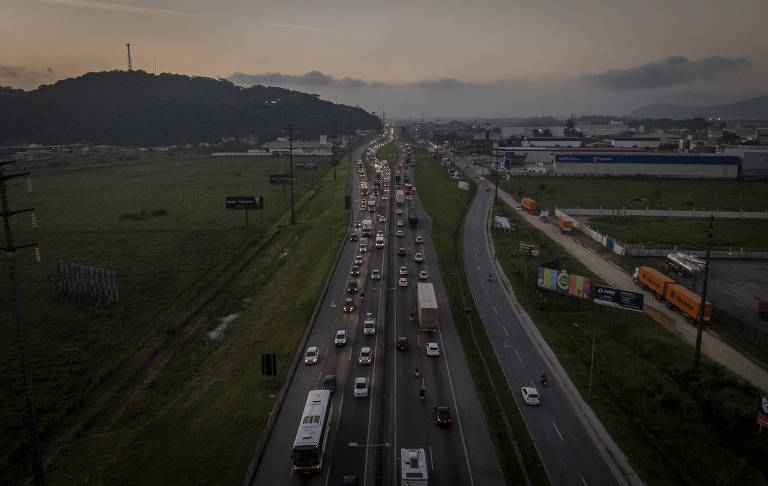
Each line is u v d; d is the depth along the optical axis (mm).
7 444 50125
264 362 60375
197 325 79625
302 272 103625
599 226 139125
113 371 64625
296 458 42594
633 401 55156
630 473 43188
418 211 157250
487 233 133250
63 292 92500
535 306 82875
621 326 75812
